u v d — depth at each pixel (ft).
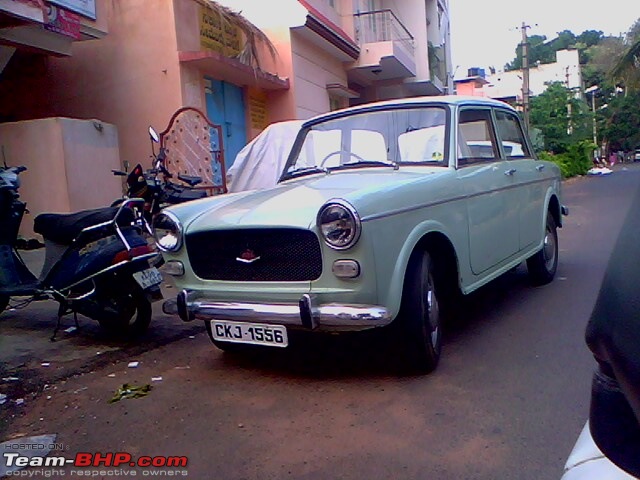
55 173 30.55
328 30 49.39
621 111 183.21
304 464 10.41
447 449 10.64
